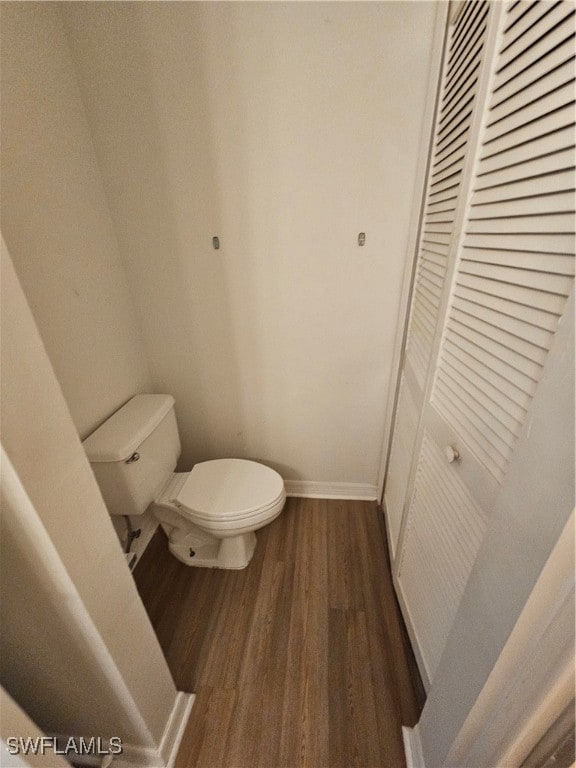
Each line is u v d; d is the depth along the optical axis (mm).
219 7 971
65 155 1022
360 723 927
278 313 1388
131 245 1293
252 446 1695
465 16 786
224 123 1105
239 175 1173
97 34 1012
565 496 378
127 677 699
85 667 669
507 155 575
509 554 481
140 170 1180
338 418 1596
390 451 1548
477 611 563
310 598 1261
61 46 997
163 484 1312
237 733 913
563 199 449
